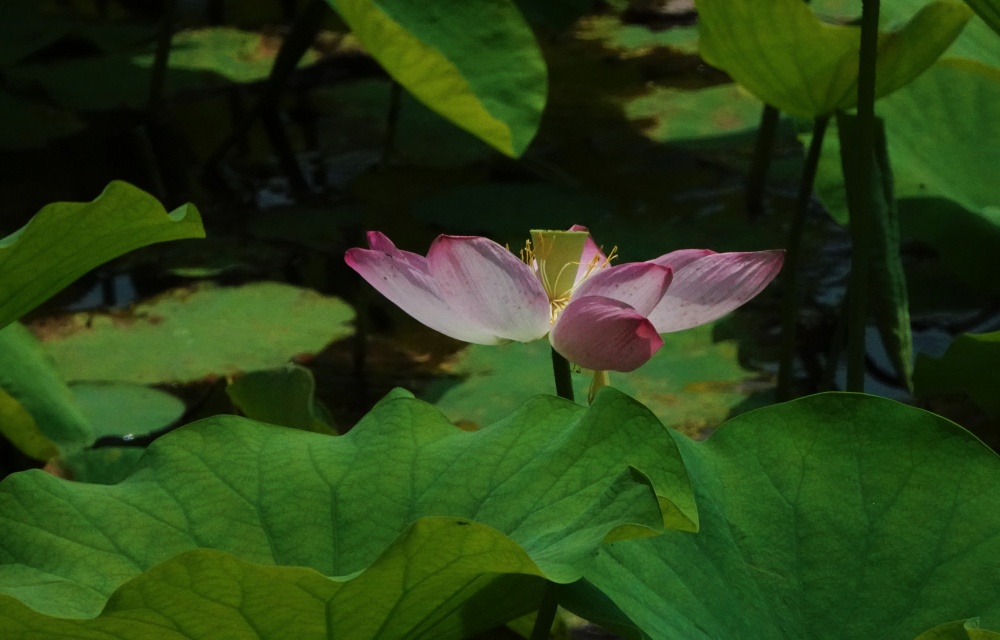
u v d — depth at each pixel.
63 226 1.43
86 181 2.59
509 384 1.85
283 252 2.23
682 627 1.30
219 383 1.74
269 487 1.34
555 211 2.38
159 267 2.16
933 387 1.74
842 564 1.35
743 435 1.40
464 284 1.42
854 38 1.67
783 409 1.40
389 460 1.35
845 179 1.72
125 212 1.44
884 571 1.34
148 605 1.23
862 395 1.40
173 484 1.34
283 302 2.01
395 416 1.38
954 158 2.00
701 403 1.82
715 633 1.31
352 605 1.25
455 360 1.91
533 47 1.80
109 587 1.29
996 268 1.91
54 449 1.69
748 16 1.68
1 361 1.73
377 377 1.88
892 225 1.72
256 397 1.65
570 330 1.41
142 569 1.30
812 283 2.08
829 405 1.40
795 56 1.70
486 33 1.79
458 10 1.80
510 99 1.77
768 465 1.39
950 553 1.34
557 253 1.48
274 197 2.53
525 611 1.35
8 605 1.22
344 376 1.88
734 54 1.73
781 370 1.83
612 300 1.40
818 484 1.38
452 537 1.22
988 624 1.31
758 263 1.45
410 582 1.24
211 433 1.37
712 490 1.37
